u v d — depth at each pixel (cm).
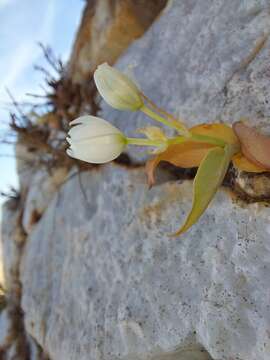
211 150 9
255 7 11
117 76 9
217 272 10
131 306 12
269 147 9
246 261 9
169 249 12
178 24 15
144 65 16
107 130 9
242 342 9
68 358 14
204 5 14
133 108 9
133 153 15
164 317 11
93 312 14
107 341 13
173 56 14
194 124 12
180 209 12
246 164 9
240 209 10
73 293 15
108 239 14
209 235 11
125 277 13
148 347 11
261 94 10
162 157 10
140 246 13
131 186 14
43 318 17
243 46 11
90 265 15
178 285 11
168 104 14
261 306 9
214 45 12
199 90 12
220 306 10
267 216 9
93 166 17
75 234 17
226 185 10
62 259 17
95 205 16
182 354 11
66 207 18
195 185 8
